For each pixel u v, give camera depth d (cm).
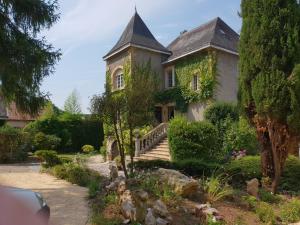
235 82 2362
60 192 945
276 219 772
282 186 1061
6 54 1025
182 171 1180
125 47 2536
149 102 1108
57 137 2719
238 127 1719
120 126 1120
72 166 1304
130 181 879
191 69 2383
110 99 1100
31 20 1118
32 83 1133
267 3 998
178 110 2442
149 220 615
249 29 1041
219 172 1107
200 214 705
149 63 2572
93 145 3191
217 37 2339
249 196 883
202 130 1572
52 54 1161
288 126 965
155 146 2097
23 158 2106
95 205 751
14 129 2177
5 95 1175
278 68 969
